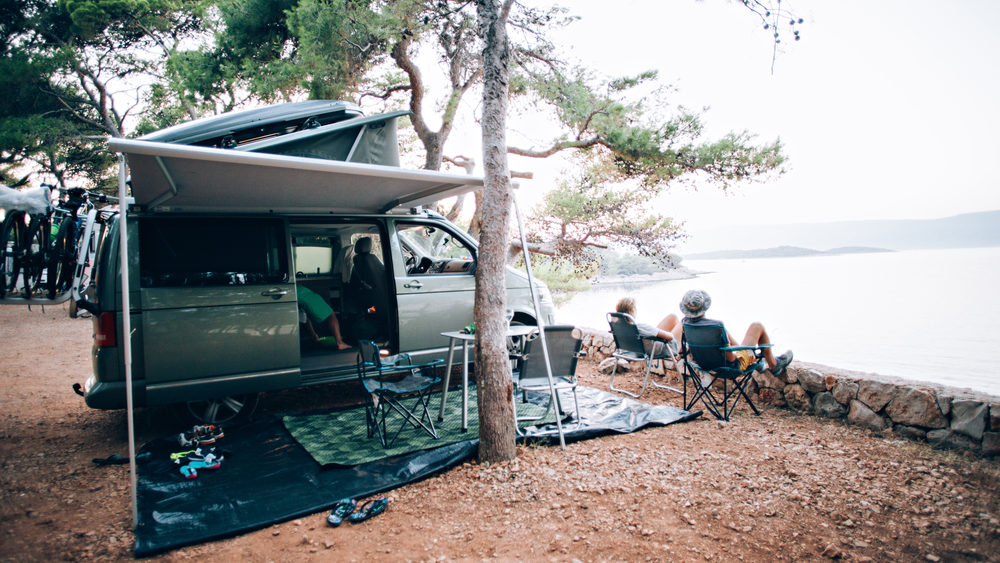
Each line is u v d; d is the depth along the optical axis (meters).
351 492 3.40
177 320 4.26
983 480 3.48
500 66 3.88
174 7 16.08
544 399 5.45
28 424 5.03
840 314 27.70
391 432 4.46
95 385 4.09
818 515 3.09
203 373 4.37
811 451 4.05
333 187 4.37
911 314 27.09
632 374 6.84
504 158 3.86
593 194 13.48
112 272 4.12
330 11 9.27
